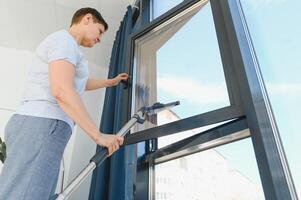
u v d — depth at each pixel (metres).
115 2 2.59
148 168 1.50
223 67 1.11
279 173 0.88
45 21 2.79
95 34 1.23
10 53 3.11
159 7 2.29
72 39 1.04
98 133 0.90
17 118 0.92
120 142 0.97
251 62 1.13
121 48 2.30
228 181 1.15
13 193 0.78
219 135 1.12
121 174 1.53
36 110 0.91
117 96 1.95
